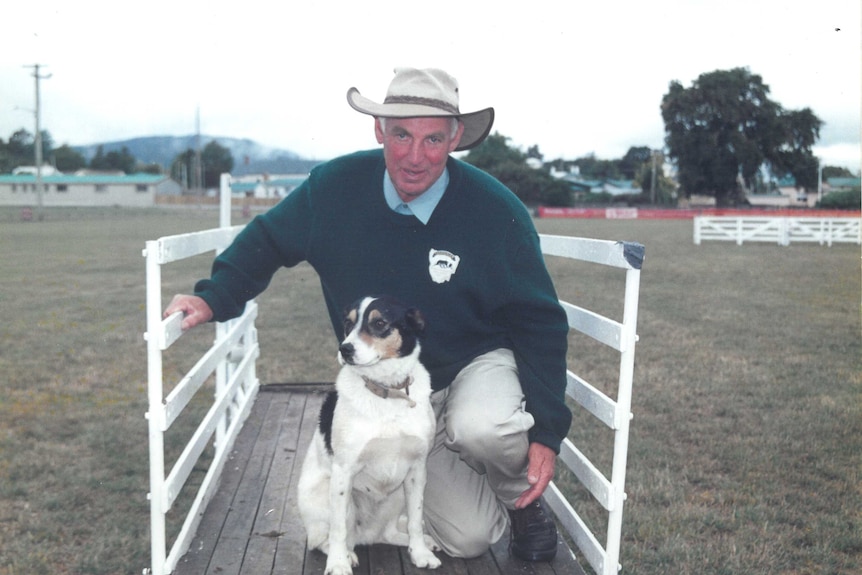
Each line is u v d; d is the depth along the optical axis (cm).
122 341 948
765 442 592
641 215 5788
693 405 692
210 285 335
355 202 331
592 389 341
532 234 334
